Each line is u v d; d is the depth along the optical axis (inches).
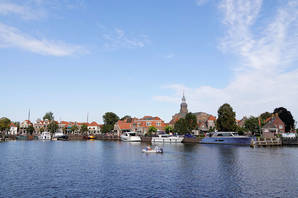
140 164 1560.0
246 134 4288.9
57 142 4069.9
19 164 1566.2
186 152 2237.9
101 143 3777.1
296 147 2689.5
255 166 1456.7
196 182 1073.5
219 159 1752.0
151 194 901.2
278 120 4286.4
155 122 5255.9
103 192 927.7
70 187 997.8
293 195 884.0
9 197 868.6
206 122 5369.1
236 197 864.9
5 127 4746.6
